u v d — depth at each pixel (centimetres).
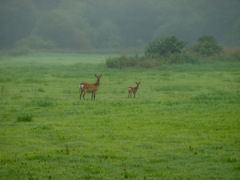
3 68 14188
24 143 3356
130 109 5084
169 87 7662
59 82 8988
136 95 6769
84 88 6141
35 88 7812
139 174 2467
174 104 5409
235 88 7331
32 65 16488
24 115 4703
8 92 7144
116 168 2619
